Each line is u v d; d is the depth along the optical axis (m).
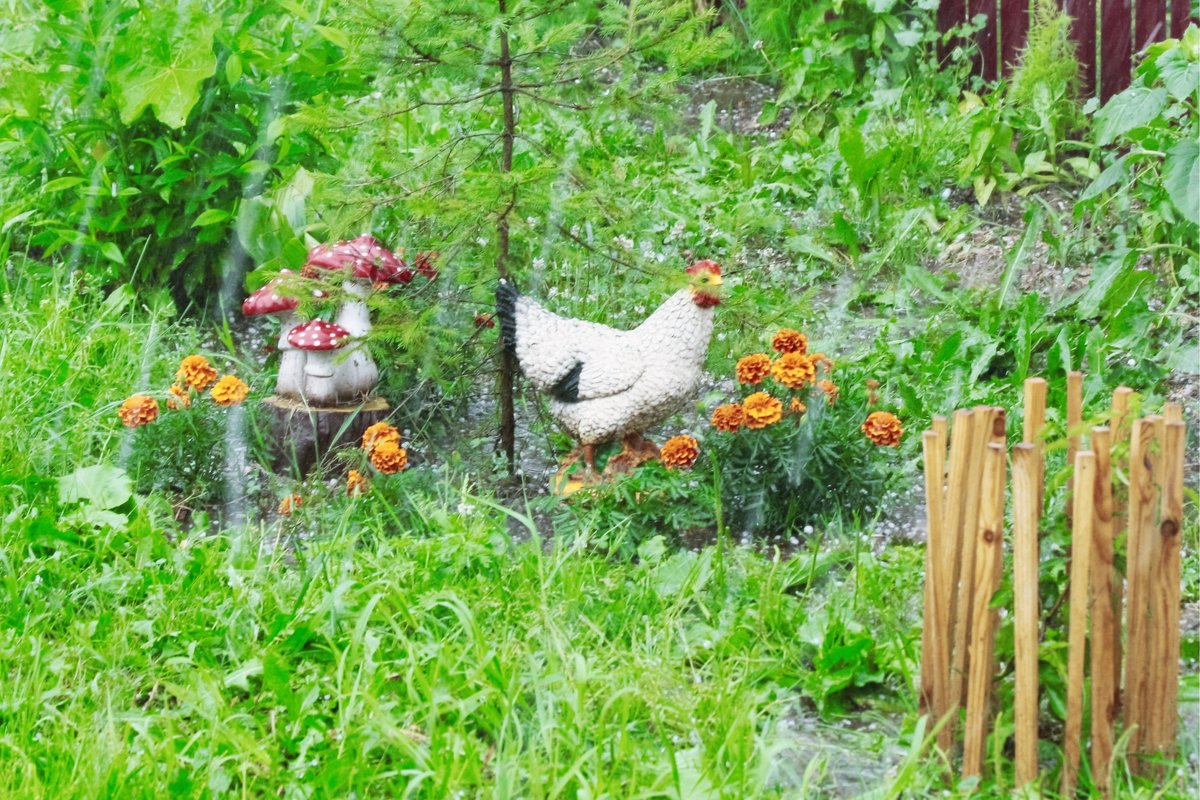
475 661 3.90
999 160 7.44
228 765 3.60
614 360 4.83
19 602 4.22
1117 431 3.33
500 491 5.19
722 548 4.57
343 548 4.50
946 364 5.80
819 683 3.91
